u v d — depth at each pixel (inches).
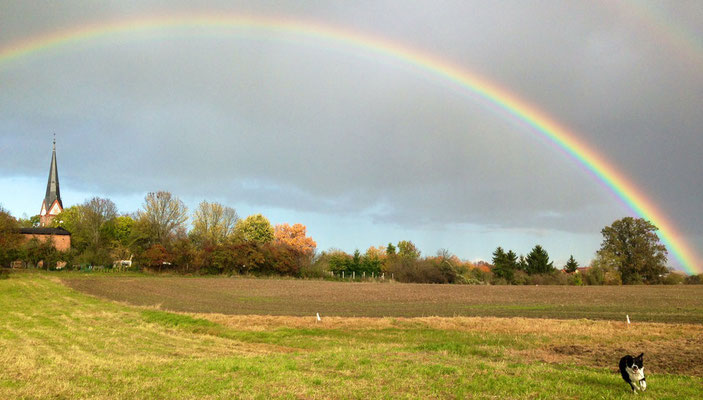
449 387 537.0
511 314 1547.7
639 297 2250.2
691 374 667.4
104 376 634.2
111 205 5196.9
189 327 1268.5
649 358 782.5
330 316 1534.2
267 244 4424.2
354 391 522.6
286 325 1282.0
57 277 3253.0
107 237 4933.6
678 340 957.8
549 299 2178.9
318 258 4744.1
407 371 624.4
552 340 975.6
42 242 4180.6
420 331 1152.8
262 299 2237.9
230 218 5187.0
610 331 1078.4
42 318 1441.9
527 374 605.0
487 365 668.1
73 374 647.1
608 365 726.5
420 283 4087.1
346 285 3366.1
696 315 1444.4
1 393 534.0
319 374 620.4
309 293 2613.2
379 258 5393.7
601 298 2206.0
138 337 1104.8
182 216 4899.1
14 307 1734.7
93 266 4254.4
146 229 4648.1
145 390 549.6
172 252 4133.9
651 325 1182.3
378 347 906.7
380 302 2090.3
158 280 3346.5
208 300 2154.3
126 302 1989.4
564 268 5251.0
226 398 502.9
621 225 4424.2
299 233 6171.3
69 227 5708.7
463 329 1153.4
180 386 565.6
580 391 508.7
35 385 571.8
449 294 2556.6
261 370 643.5
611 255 4377.5
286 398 495.5
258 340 1091.3
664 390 521.3
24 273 3526.1
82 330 1196.5
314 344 1026.7
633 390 512.1
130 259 4515.3
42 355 840.9
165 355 880.9
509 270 4473.4
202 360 770.2
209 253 4138.8
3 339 1040.8
